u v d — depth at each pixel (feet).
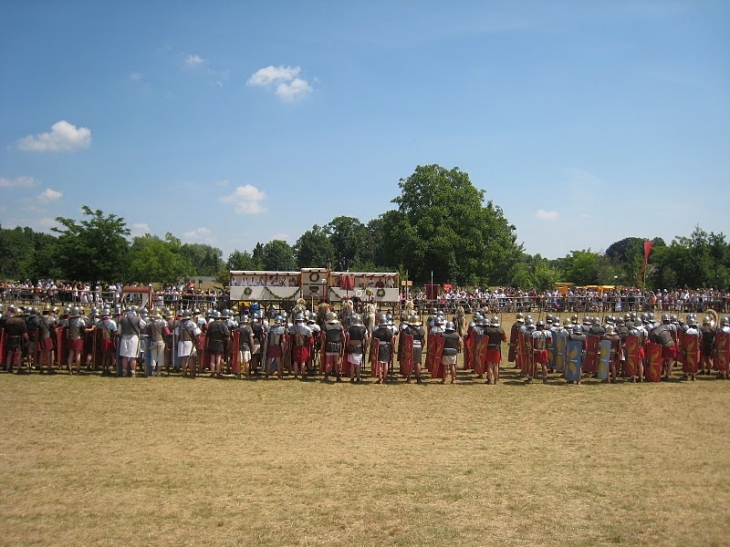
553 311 157.17
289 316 87.25
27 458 35.35
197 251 465.47
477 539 25.29
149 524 26.37
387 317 67.41
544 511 28.19
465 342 72.28
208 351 64.39
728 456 37.29
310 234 360.48
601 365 64.34
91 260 154.61
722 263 209.15
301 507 28.50
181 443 39.14
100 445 38.32
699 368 68.49
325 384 61.41
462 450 38.47
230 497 29.66
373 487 31.30
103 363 64.49
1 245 296.71
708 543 24.90
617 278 251.60
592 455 37.42
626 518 27.40
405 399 54.60
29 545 24.20
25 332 63.77
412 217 213.25
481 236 207.82
